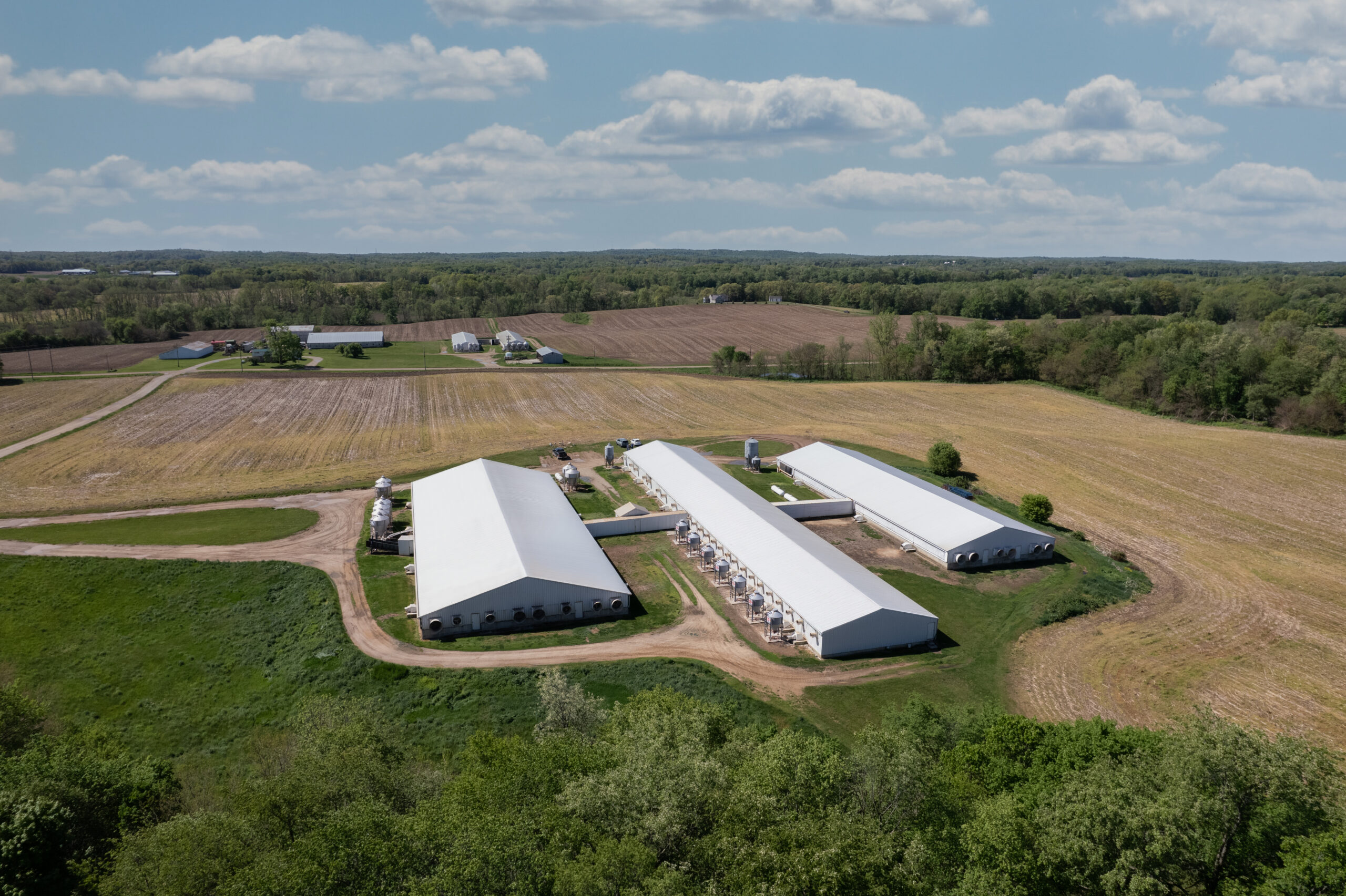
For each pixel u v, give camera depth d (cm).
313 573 7325
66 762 3691
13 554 7594
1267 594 7125
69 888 3253
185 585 7125
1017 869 2867
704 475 9400
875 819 3036
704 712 4059
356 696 5494
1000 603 6956
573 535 7850
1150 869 2869
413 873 2619
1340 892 2638
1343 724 5178
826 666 5922
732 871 2628
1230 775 3070
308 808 3098
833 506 9119
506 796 3078
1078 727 3981
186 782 4491
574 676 5734
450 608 6272
